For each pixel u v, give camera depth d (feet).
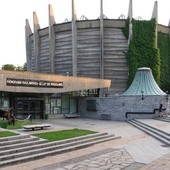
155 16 183.01
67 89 127.85
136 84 141.49
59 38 184.44
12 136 58.29
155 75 179.01
